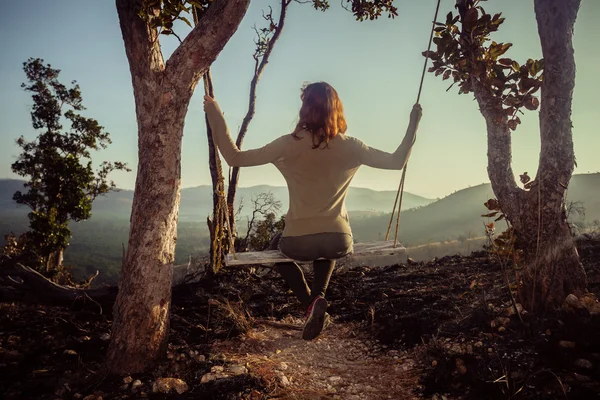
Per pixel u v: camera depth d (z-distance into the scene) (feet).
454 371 10.56
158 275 11.66
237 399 9.70
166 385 10.28
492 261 22.33
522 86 13.64
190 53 11.27
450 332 12.89
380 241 10.54
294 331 15.74
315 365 12.45
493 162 14.38
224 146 8.50
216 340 14.16
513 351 10.71
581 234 22.98
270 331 15.55
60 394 10.19
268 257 8.95
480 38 14.34
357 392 10.52
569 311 11.72
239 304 17.67
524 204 13.56
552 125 13.17
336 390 10.68
